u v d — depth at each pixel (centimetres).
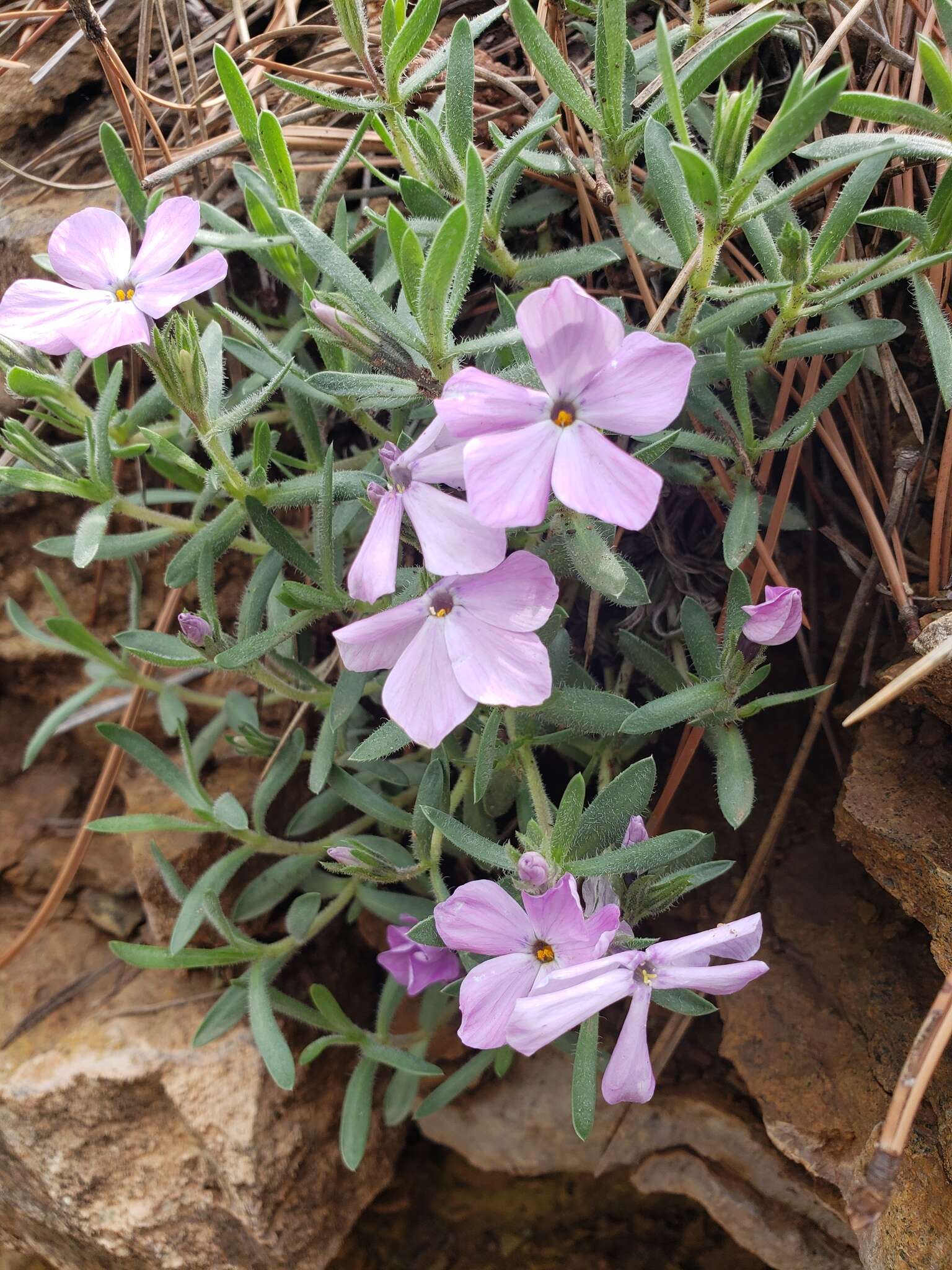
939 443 14
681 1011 12
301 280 15
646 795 12
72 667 19
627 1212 17
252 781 17
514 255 17
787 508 14
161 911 17
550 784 17
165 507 18
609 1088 11
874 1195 9
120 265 12
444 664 10
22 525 18
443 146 13
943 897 12
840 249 15
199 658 13
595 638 16
